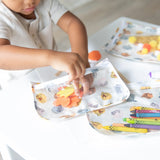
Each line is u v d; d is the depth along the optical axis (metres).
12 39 0.80
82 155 0.50
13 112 0.63
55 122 0.58
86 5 2.21
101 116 0.57
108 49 0.78
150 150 0.49
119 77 0.65
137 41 0.79
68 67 0.58
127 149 0.50
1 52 0.62
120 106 0.59
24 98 0.66
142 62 0.72
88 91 0.63
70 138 0.54
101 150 0.50
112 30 0.87
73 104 0.61
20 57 0.61
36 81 0.71
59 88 0.65
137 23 0.88
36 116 0.61
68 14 0.87
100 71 0.67
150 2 2.08
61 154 0.51
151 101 0.59
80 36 0.81
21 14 0.81
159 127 0.52
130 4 2.10
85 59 0.74
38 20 0.84
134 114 0.56
